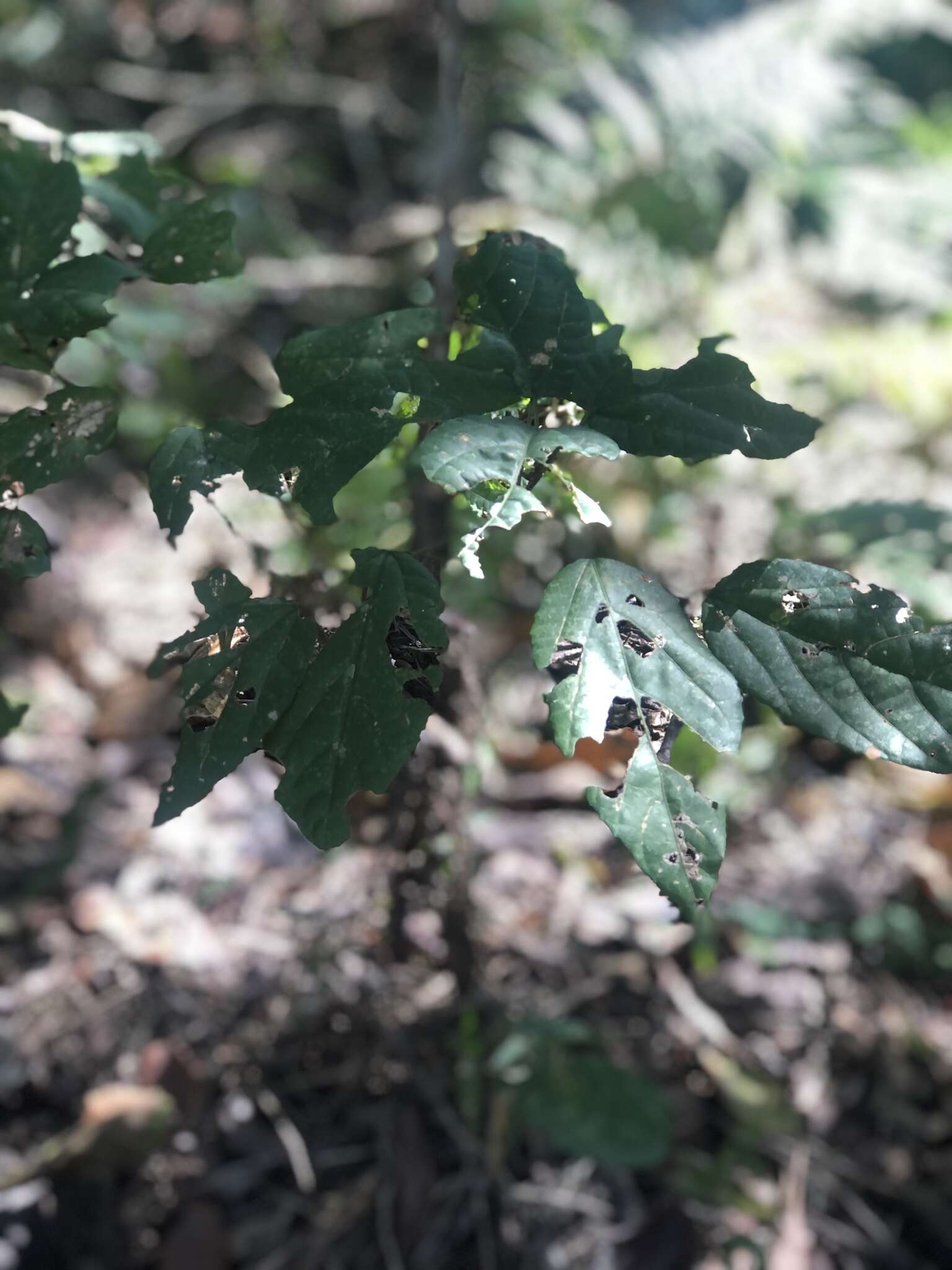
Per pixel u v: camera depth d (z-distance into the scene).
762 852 1.08
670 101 1.79
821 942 1.01
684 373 0.39
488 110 2.05
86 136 0.57
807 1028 0.94
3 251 0.45
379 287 1.75
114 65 2.10
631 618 0.36
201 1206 0.80
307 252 1.88
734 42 1.91
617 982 0.96
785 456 0.38
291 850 1.04
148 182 0.58
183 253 0.47
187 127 2.03
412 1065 0.85
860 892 1.04
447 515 0.65
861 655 0.36
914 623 0.36
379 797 0.79
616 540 1.16
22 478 0.42
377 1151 0.83
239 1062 0.87
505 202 1.80
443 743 0.71
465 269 0.41
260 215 1.89
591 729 0.35
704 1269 0.80
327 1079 0.87
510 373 0.40
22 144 0.51
